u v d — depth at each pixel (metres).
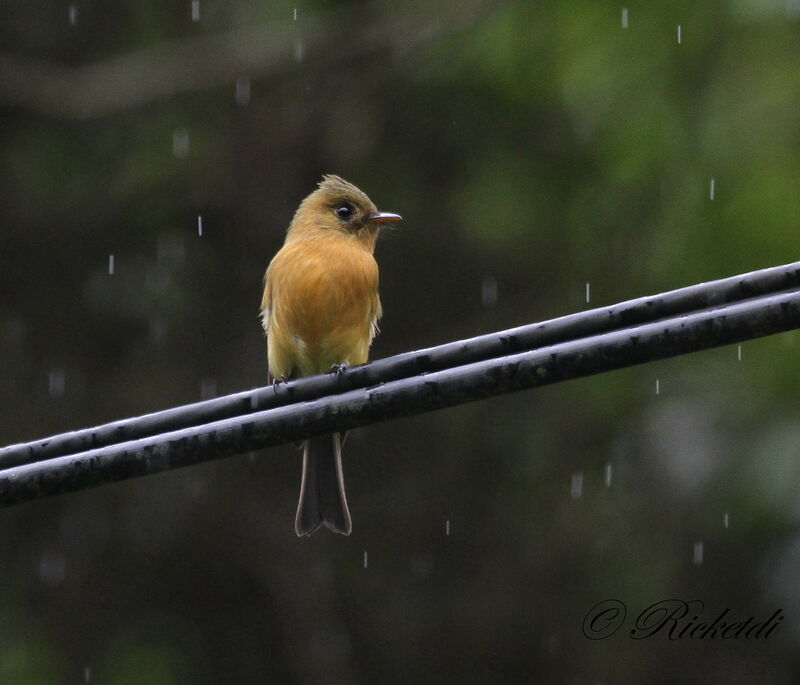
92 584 15.18
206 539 15.43
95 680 14.83
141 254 14.93
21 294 14.91
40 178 14.64
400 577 15.47
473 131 14.45
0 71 14.27
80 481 5.82
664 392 13.56
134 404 14.96
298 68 14.62
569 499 14.91
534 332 5.66
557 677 15.01
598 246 13.77
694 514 14.16
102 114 14.30
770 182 12.18
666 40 13.02
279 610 15.38
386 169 14.73
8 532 15.20
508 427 15.24
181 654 15.17
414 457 15.66
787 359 12.23
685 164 12.75
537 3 13.54
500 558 15.32
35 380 14.95
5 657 14.59
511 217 14.17
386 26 14.41
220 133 14.83
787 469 11.68
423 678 15.20
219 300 15.08
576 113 13.79
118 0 15.09
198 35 15.08
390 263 15.11
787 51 12.54
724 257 12.30
